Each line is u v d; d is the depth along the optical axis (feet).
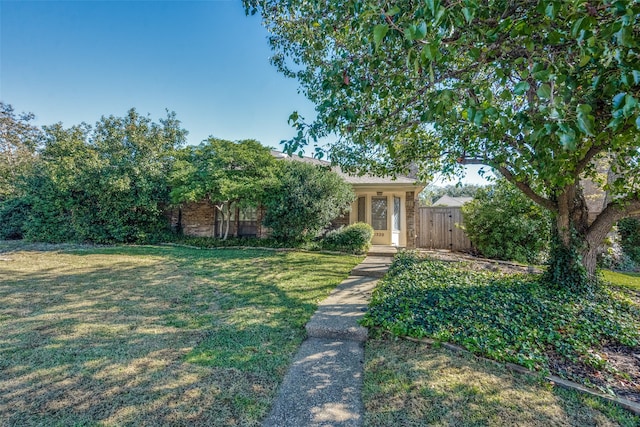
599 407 7.51
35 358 9.45
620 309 15.29
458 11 5.61
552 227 18.57
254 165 33.58
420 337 11.18
